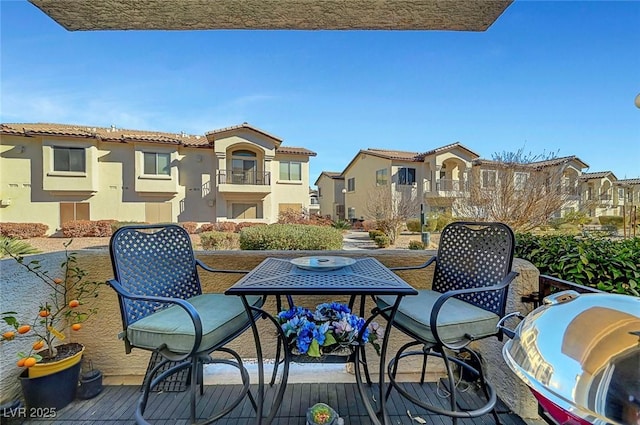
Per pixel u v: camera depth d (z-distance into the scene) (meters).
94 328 2.14
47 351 1.85
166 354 1.44
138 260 1.68
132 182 14.34
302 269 1.75
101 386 2.01
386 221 13.44
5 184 12.80
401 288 1.40
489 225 1.84
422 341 1.51
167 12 1.72
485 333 1.57
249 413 1.86
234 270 2.16
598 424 0.96
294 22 1.84
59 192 13.30
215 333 1.48
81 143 13.41
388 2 1.64
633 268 1.75
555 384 1.07
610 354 1.04
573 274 1.91
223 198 15.53
